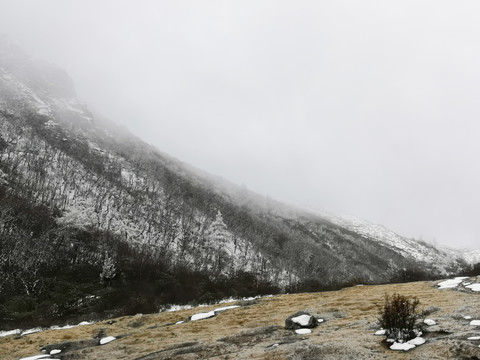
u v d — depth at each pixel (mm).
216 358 7953
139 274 47938
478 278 14695
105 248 61656
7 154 89250
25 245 49625
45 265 48344
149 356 9062
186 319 15281
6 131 103688
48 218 65000
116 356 9781
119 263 51250
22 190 72375
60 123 145125
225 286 33531
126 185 110688
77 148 123562
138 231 82875
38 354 11492
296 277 86750
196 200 126812
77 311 31547
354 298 14695
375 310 11688
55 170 94688
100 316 25141
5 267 43750
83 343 11875
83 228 68000
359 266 139875
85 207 80188
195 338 10883
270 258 97000
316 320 10664
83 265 51906
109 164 123250
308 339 8477
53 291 40250
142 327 15094
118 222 81625
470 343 6266
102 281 43812
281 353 7383
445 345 6383
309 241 147875
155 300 28703
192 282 40156
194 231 97625
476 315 8805
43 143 110125
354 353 6715
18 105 136500
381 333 7891
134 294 35219
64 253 55062
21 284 40750
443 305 10844
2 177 74000
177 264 65312
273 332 10180
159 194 116625
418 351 6375
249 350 8297
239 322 13148
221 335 10883
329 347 7156
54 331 16234
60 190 81750
